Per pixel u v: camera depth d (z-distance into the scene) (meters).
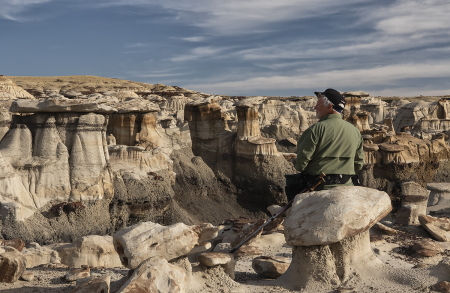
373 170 39.38
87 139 19.55
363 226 4.58
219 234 10.45
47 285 4.77
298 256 4.83
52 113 19.16
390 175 39.12
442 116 79.75
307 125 56.47
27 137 18.81
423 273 4.63
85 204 19.20
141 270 3.71
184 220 30.05
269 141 36.94
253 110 38.19
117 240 4.49
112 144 27.97
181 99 76.62
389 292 4.31
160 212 26.27
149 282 3.62
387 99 149.88
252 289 4.74
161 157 28.20
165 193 26.56
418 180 39.62
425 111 80.19
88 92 127.38
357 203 4.65
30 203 17.77
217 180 37.31
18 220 16.36
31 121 19.20
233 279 5.08
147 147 30.59
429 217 8.01
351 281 4.59
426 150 40.53
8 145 18.52
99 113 20.08
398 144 39.78
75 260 9.13
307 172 5.03
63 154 19.06
